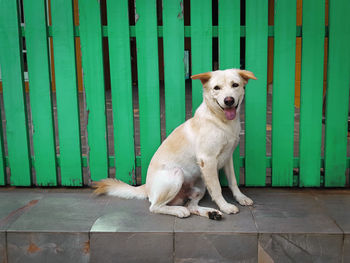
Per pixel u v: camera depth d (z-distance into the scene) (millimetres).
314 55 2719
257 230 2102
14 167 3002
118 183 2717
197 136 2428
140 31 2756
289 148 2881
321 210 2422
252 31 2705
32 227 2197
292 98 2793
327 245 2070
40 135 2941
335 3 2615
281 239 2078
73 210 2479
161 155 2549
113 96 2867
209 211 2295
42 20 2746
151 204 2453
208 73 2305
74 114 2891
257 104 2818
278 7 2658
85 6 2725
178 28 2744
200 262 2117
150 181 2488
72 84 2844
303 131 2844
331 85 2748
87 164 2986
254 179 2949
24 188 3012
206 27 2730
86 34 2768
